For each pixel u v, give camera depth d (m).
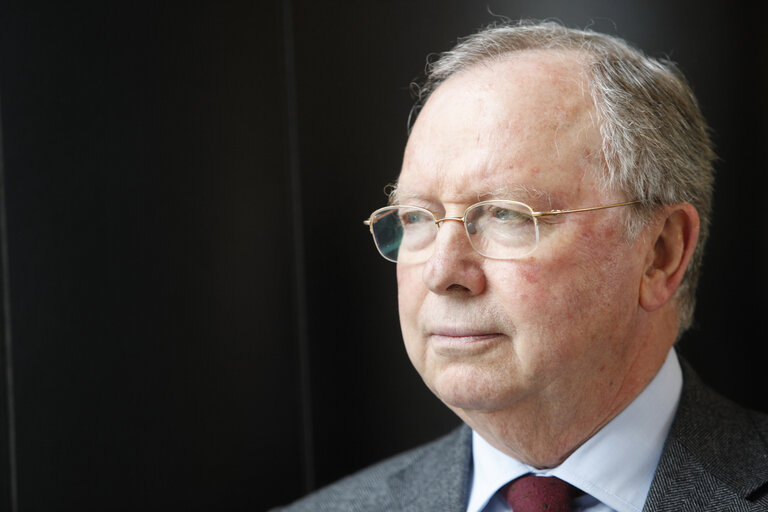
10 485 1.69
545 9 1.86
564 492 1.31
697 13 1.82
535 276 1.18
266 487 1.92
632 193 1.24
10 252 1.71
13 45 1.72
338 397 1.96
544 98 1.22
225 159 1.89
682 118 1.34
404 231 1.34
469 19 1.88
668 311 1.36
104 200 1.78
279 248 1.95
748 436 1.33
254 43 1.93
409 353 1.33
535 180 1.19
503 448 1.37
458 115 1.25
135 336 1.80
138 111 1.81
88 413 1.76
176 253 1.84
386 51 1.93
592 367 1.24
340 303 1.96
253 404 1.91
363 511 1.55
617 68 1.29
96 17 1.79
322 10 1.96
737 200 1.82
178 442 1.83
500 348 1.21
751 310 1.81
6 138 1.71
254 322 1.91
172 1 1.85
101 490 1.76
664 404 1.35
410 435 1.95
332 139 1.95
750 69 1.80
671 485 1.27
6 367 1.70
